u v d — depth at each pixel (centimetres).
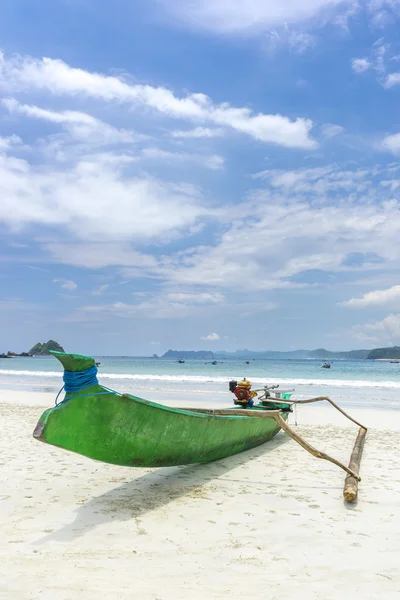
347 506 562
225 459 801
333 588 364
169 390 2175
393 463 794
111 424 520
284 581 374
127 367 6178
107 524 493
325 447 926
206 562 406
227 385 2509
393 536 471
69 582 365
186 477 681
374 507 560
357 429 1155
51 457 801
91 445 514
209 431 676
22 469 720
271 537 465
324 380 3141
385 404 1705
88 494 596
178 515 522
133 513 527
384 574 389
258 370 5350
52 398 1795
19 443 916
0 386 2461
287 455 840
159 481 659
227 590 357
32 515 518
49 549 429
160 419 572
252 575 383
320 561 412
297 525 498
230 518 516
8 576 374
